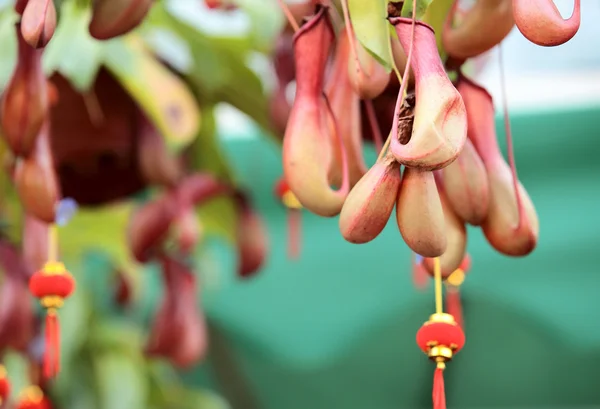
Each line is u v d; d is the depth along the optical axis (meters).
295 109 0.89
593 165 1.99
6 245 1.31
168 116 1.29
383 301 2.04
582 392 1.92
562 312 1.93
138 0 0.90
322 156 0.88
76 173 1.36
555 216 1.98
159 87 1.29
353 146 0.93
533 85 2.16
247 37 1.41
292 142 0.88
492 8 0.89
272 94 1.44
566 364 1.93
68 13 1.26
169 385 1.96
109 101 1.31
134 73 1.28
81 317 1.81
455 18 0.94
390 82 0.93
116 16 0.90
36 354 1.53
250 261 1.47
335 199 0.88
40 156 0.99
